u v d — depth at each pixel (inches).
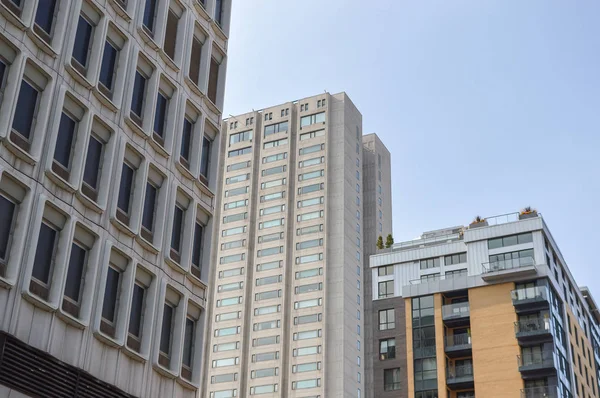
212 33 1668.3
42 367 1027.3
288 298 5029.5
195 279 1433.3
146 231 1325.0
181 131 1475.1
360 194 5487.2
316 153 5413.4
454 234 4030.5
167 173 1397.6
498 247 3555.6
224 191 5521.7
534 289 3331.7
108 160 1240.8
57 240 1111.6
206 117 1572.3
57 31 1175.0
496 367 3223.4
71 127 1184.8
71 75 1189.1
